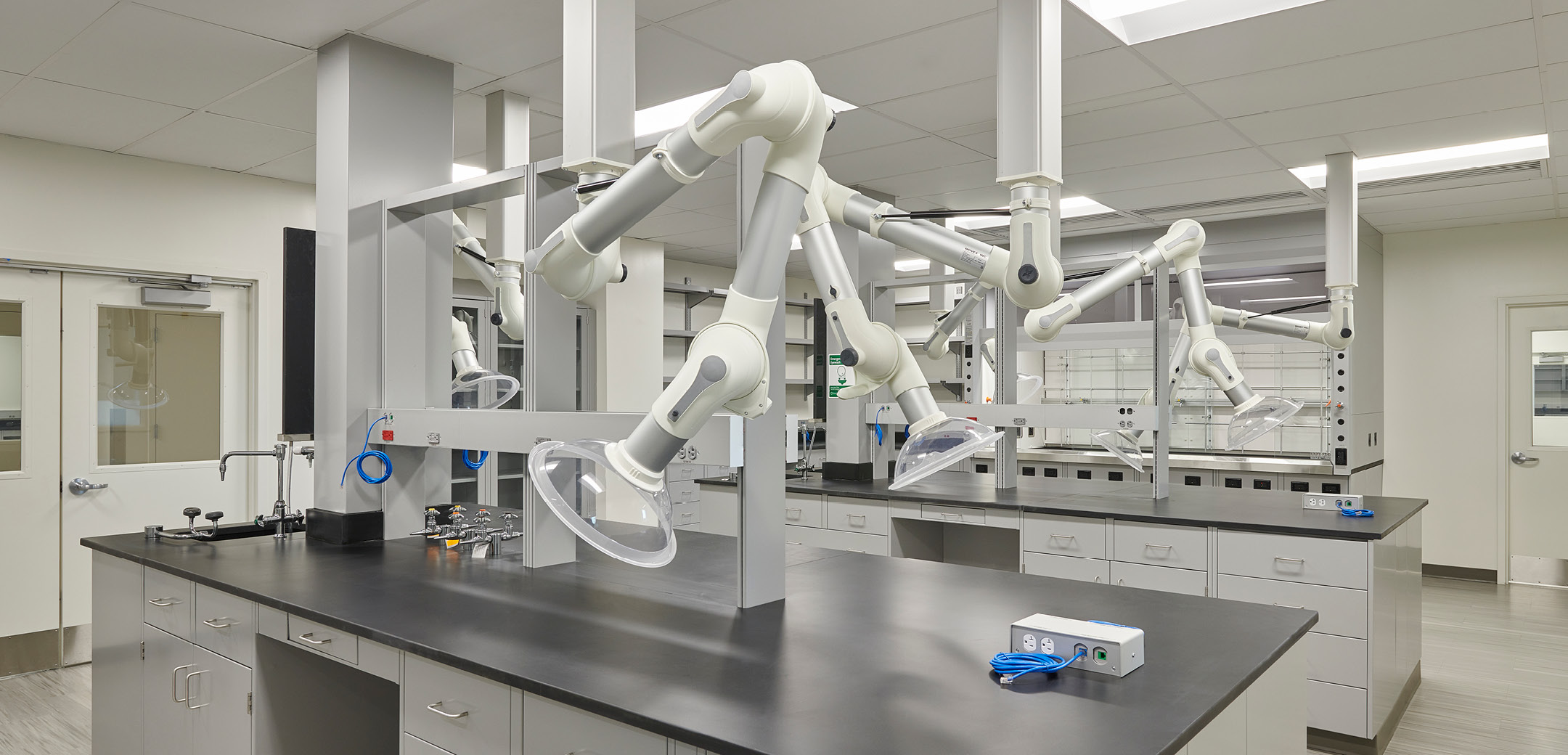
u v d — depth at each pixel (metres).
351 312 2.88
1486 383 6.06
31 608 4.03
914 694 1.47
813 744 1.25
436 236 3.05
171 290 4.39
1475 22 2.81
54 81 3.26
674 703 1.42
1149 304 6.27
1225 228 6.02
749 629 1.88
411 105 3.05
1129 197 5.27
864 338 1.59
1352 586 3.08
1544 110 3.66
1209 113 3.74
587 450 1.39
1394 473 6.37
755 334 1.39
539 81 3.38
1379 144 4.15
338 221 2.92
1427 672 4.11
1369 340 6.00
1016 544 4.50
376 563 2.58
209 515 3.02
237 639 2.33
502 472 5.93
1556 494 5.90
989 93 3.55
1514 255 5.96
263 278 4.64
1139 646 1.62
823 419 5.45
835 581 2.36
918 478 1.49
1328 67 3.21
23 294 4.01
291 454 3.13
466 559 2.64
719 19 2.84
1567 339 5.85
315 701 2.40
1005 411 4.17
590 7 1.83
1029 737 1.28
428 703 1.79
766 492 2.11
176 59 3.08
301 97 3.46
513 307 2.98
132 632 2.78
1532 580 5.97
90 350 4.20
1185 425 6.44
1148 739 1.27
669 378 7.62
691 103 3.76
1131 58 3.15
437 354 3.06
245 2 2.65
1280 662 1.81
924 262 7.45
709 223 6.06
